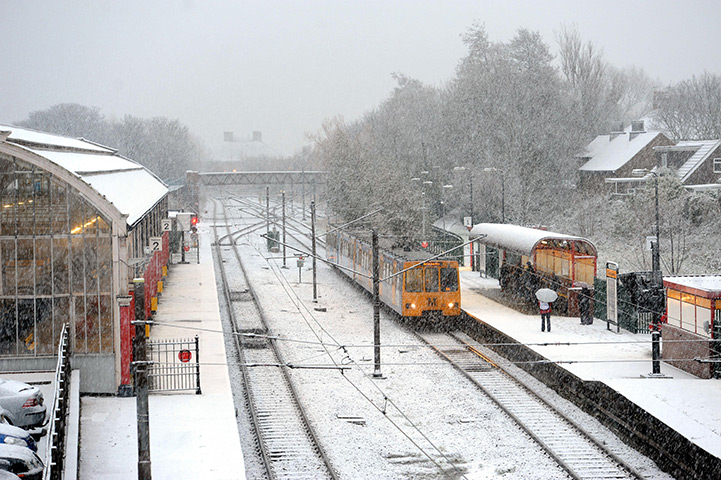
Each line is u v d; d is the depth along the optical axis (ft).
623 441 65.62
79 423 59.21
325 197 284.61
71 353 69.92
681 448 56.80
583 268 111.24
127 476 52.49
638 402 64.69
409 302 106.93
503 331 96.07
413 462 58.85
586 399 73.46
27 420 58.03
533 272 113.50
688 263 143.13
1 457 45.98
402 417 69.82
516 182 202.39
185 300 119.55
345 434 65.36
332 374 85.10
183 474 53.57
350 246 151.64
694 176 189.98
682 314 79.51
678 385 70.33
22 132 87.40
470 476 55.88
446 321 110.11
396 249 124.16
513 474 56.13
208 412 66.59
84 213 69.15
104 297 69.97
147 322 49.21
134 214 76.28
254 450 61.72
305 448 62.08
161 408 67.62
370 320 115.34
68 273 69.56
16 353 69.62
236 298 134.21
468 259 170.91
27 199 68.74
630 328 96.73
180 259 177.17
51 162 67.87
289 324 112.06
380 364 84.64
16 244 68.95
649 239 89.35
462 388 79.00
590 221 186.19
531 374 85.56
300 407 71.77
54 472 43.37
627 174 206.49
